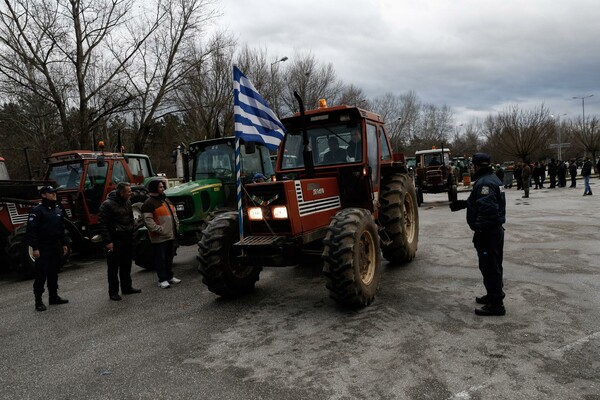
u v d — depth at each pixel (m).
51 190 5.93
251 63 26.42
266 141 5.43
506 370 3.22
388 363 3.45
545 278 5.59
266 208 4.88
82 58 17.44
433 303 4.85
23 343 4.53
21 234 8.00
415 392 3.00
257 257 4.81
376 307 4.81
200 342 4.19
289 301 5.32
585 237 8.08
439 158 18.95
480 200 4.34
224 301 5.52
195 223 7.70
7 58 16.80
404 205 6.89
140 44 19.41
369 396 2.99
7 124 20.14
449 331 4.01
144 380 3.46
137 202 9.76
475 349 3.60
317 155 6.13
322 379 3.27
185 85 22.66
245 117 5.16
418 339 3.87
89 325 4.98
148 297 6.02
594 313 4.28
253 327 4.49
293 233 4.75
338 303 4.84
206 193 7.89
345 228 4.64
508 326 4.05
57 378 3.62
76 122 17.83
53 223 5.89
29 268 7.98
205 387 3.28
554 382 3.03
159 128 34.31
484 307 4.39
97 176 9.70
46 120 19.67
